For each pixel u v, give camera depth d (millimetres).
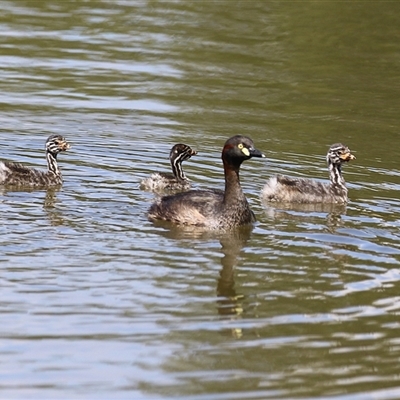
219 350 11242
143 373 10672
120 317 11984
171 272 13625
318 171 20297
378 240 15562
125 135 22453
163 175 18469
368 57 30219
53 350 11094
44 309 12117
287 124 24141
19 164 18375
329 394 10383
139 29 32531
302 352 11281
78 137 22078
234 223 16094
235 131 23312
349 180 19703
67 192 17859
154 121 23844
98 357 10992
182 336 11570
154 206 16688
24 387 10305
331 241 15438
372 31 32469
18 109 24266
